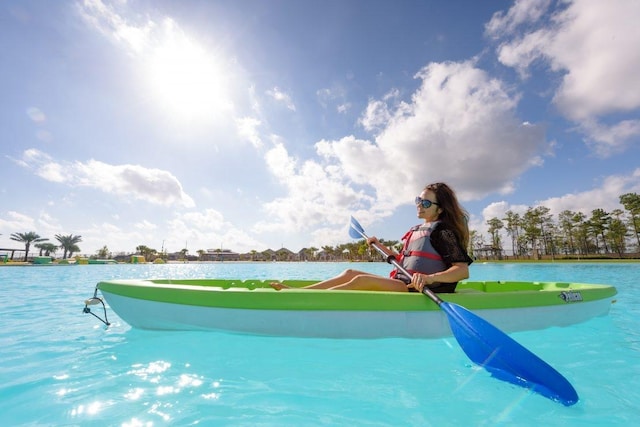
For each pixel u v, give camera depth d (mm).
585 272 15188
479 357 1890
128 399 1444
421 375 1732
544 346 2287
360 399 1448
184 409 1348
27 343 2371
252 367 1832
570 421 1261
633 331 2730
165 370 1795
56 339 2477
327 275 15703
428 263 2512
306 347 2162
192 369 1803
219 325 2342
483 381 1661
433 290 2498
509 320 2451
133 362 1923
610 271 15914
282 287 2689
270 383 1622
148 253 80062
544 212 56750
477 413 1326
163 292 2471
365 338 2268
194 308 2391
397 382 1641
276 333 2275
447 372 1778
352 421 1257
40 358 2016
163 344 2240
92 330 2787
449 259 2430
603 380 1691
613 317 3461
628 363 1953
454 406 1390
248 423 1241
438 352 2102
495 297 2451
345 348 2150
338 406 1381
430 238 2551
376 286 2525
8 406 1374
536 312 2570
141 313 2520
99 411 1331
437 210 2750
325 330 2258
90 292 6477
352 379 1674
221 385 1596
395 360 1957
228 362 1907
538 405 1398
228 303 2334
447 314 2146
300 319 2268
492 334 1861
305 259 91688
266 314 2287
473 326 1966
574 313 2789
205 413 1315
